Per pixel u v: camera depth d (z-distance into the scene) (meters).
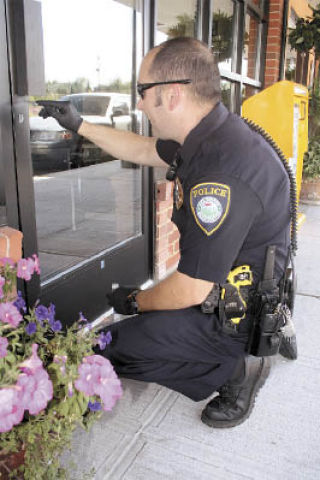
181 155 1.68
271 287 1.78
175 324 1.79
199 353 1.85
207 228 1.54
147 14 3.07
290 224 1.89
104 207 3.35
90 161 3.18
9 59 1.90
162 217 3.44
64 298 2.49
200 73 1.57
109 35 3.00
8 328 1.18
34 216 2.17
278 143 4.07
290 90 3.93
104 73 3.04
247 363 1.92
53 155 2.80
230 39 4.82
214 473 1.72
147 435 1.91
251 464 1.77
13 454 1.15
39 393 0.99
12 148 2.00
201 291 1.64
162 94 1.60
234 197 1.54
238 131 1.65
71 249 2.82
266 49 6.05
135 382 2.29
